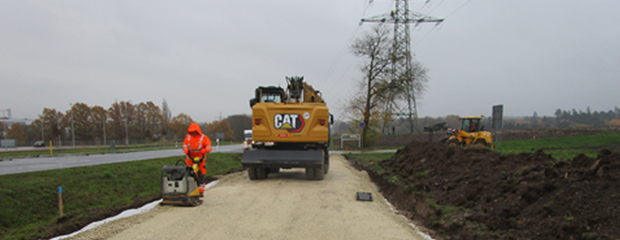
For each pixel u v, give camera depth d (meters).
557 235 4.02
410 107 37.41
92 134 68.94
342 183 10.15
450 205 6.30
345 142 36.03
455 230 5.34
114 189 11.10
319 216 6.39
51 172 10.73
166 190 7.09
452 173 8.12
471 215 5.39
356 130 34.50
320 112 10.36
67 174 10.77
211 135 88.44
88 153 29.59
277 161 10.00
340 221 6.09
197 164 7.34
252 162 10.04
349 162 19.05
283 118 10.35
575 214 4.20
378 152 27.88
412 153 12.34
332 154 26.47
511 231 4.59
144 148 42.94
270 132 10.33
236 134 98.00
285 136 10.28
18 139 72.81
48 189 9.21
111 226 5.67
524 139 32.31
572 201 4.41
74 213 6.61
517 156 6.98
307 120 10.32
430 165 9.73
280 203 7.38
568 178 4.98
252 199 7.78
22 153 32.81
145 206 7.34
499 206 5.27
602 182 4.50
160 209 6.86
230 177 12.02
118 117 71.69
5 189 8.23
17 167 15.11
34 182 9.22
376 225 5.91
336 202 7.57
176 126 77.94
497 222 4.89
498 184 5.99
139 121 75.25
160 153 28.69
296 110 10.34
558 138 28.98
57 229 5.58
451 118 56.38
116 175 12.01
